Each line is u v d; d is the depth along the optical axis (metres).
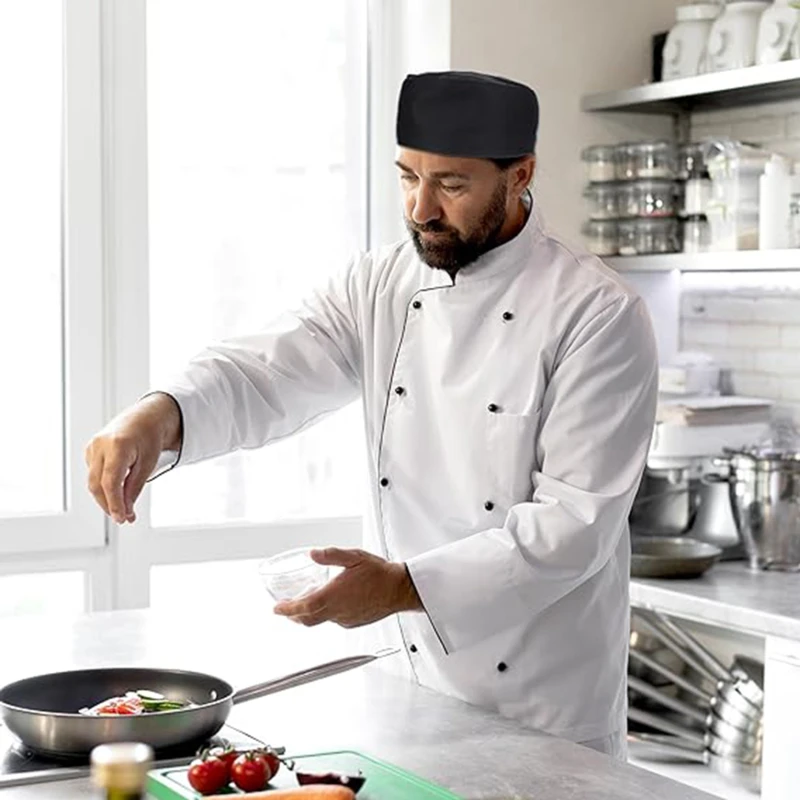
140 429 2.47
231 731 2.21
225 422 2.68
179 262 4.25
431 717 2.32
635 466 2.58
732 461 4.06
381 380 2.81
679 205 4.34
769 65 3.79
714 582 3.85
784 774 3.37
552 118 4.36
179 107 4.22
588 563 2.47
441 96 2.52
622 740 2.76
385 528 2.80
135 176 4.11
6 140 3.99
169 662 2.63
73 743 2.00
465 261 2.64
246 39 4.29
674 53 4.29
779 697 3.39
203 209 4.27
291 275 4.40
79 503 4.08
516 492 2.64
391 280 2.86
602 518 2.48
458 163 2.54
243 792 1.83
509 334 2.68
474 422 2.67
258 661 2.66
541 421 2.65
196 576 4.30
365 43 4.45
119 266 4.10
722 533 4.17
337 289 2.93
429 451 2.74
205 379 2.67
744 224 4.05
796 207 3.89
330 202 4.44
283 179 4.37
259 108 4.32
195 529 4.24
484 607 2.38
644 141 4.31
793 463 3.95
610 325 2.62
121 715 2.00
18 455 4.06
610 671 2.70
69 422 4.06
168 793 1.85
